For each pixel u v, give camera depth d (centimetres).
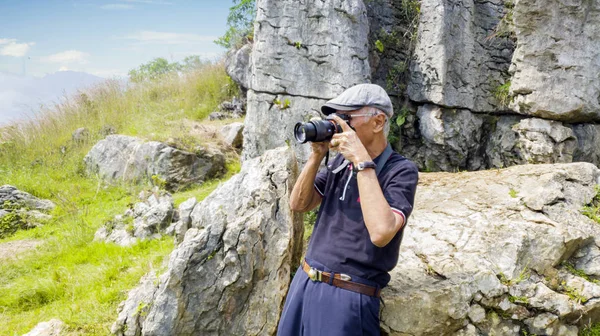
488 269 318
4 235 657
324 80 552
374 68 608
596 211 368
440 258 336
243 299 324
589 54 503
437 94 562
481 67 586
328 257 238
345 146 226
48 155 950
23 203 726
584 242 347
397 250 244
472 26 574
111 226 584
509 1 573
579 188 388
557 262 334
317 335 233
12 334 388
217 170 793
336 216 242
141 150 784
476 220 369
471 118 583
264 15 566
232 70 1016
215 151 802
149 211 554
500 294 308
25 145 994
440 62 554
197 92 1111
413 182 232
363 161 222
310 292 240
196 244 326
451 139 574
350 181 240
